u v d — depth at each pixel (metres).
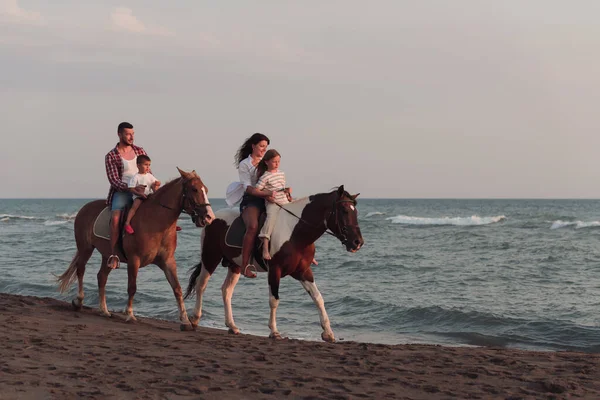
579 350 10.54
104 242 9.75
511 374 6.61
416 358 7.38
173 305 14.74
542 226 51.31
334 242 39.25
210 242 9.20
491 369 6.82
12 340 7.43
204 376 6.07
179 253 30.92
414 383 6.12
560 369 6.96
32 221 68.81
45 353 6.82
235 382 5.91
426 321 13.11
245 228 8.61
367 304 14.87
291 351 7.58
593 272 21.88
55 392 5.34
